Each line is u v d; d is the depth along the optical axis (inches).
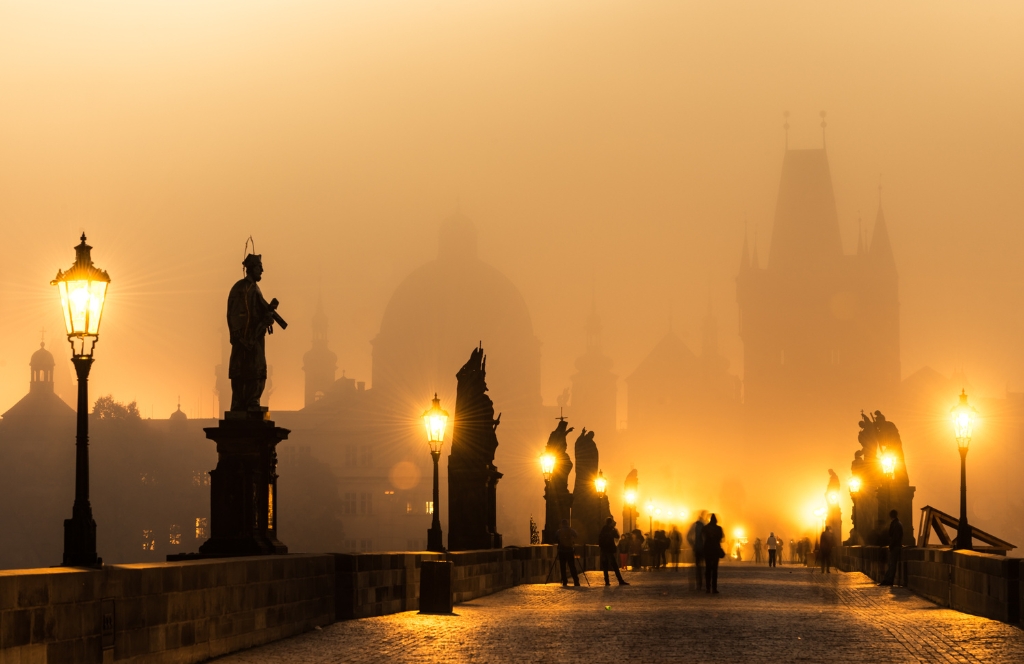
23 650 915.4
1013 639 1396.4
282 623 1408.7
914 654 1259.2
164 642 1119.6
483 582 2324.1
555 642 1376.7
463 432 2947.8
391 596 1769.2
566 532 2689.5
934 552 2090.3
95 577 1011.3
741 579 3085.6
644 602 2063.2
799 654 1258.6
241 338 1717.5
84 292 1111.0
